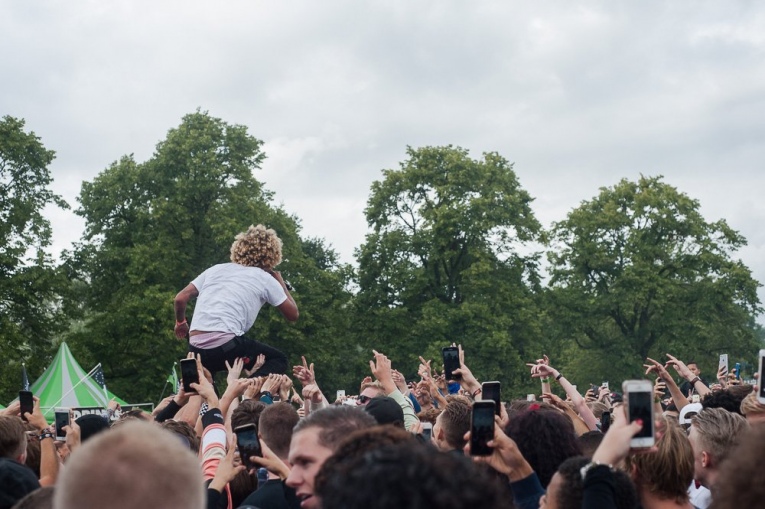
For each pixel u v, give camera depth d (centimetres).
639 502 394
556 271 5381
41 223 4016
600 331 5378
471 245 4894
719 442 482
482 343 4522
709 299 5041
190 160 4394
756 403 548
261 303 782
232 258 799
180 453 206
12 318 3922
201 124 4569
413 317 4847
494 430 375
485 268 4634
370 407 529
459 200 4850
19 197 4019
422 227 4866
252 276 771
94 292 4400
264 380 739
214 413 527
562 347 5481
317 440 347
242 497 512
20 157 4006
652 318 5225
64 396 2403
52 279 3969
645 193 5225
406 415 601
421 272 4816
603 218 5228
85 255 4431
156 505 196
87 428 575
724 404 660
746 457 224
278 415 489
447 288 4947
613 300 5097
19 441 510
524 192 4997
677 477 407
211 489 426
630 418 333
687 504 413
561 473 353
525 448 436
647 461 409
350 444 256
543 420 440
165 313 4066
